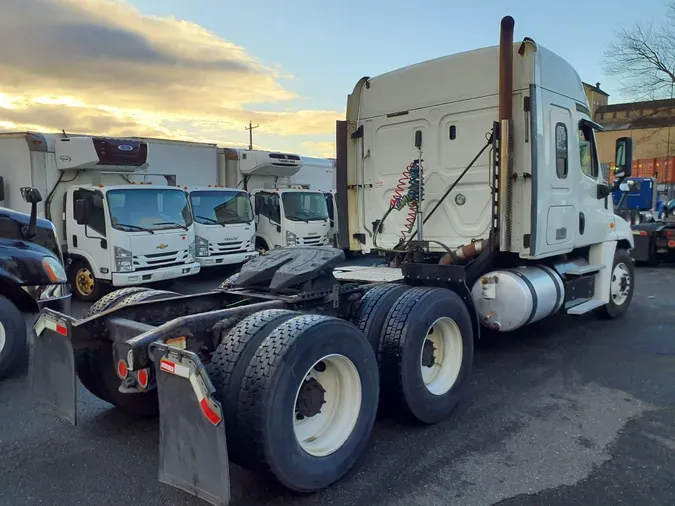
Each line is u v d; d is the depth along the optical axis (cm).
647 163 3108
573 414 456
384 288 463
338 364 355
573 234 641
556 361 604
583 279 696
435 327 454
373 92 686
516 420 445
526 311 569
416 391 416
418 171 642
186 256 1112
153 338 336
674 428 427
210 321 372
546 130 574
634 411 461
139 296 475
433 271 551
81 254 1049
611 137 4472
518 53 554
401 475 358
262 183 1586
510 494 333
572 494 331
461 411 466
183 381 292
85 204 1023
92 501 329
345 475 358
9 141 1072
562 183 610
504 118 542
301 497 332
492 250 563
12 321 551
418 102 640
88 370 432
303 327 329
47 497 334
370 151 694
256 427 301
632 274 823
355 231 715
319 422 353
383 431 426
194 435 288
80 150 1069
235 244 1278
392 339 412
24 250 589
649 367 579
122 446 405
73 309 984
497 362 602
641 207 2144
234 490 340
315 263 450
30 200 602
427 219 642
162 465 305
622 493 332
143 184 1105
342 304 456
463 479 351
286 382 309
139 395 439
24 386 532
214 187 1308
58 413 387
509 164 553
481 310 593
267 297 438
